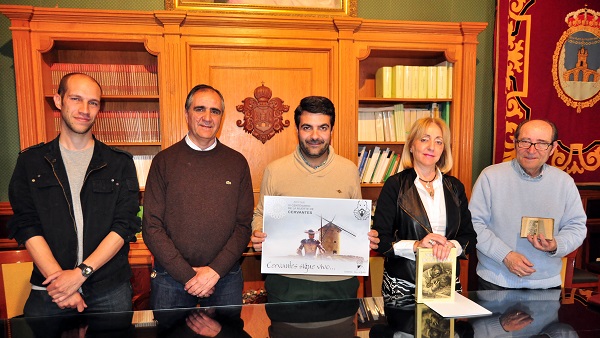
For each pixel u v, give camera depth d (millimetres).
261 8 2936
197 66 2711
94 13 2508
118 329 1226
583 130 3219
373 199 3248
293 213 1578
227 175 1829
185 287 1649
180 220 1743
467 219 1724
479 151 3355
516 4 3076
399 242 1582
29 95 2535
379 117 3027
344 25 2713
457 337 1173
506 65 3109
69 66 2707
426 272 1381
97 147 1731
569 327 1247
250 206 1886
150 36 2617
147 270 2779
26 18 2479
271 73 2795
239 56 2748
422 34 2842
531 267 1742
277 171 1872
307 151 1782
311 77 2828
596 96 3213
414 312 1348
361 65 3195
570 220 1885
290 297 1716
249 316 1343
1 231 2777
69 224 1637
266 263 1565
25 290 2020
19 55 2498
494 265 1909
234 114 2799
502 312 1366
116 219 1708
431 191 1718
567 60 3156
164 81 2641
